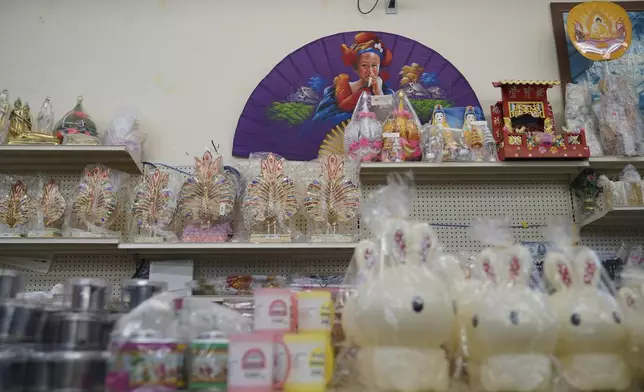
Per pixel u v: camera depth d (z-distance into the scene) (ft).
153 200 7.29
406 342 3.76
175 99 8.75
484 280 4.09
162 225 7.25
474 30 9.24
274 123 8.54
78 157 7.71
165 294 3.92
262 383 3.51
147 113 8.65
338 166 7.35
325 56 8.91
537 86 7.86
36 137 7.48
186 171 8.32
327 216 7.16
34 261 7.72
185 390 3.52
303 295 4.13
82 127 7.77
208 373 3.56
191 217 7.15
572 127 8.11
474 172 7.85
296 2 9.31
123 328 3.57
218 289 7.11
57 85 8.72
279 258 7.80
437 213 8.18
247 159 8.38
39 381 3.32
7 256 7.70
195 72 8.89
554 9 9.27
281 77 8.77
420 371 3.71
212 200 7.14
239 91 8.83
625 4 9.18
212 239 7.17
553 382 3.80
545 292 4.32
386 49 8.95
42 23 9.00
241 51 9.04
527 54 9.11
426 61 8.91
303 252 7.36
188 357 3.59
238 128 8.50
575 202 8.21
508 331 3.68
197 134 8.59
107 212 7.24
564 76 8.84
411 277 3.92
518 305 3.77
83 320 3.61
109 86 8.76
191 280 7.47
